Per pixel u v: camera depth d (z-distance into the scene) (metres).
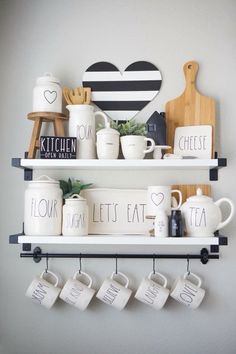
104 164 1.29
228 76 1.48
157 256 1.42
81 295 1.35
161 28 1.50
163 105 1.47
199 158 1.38
